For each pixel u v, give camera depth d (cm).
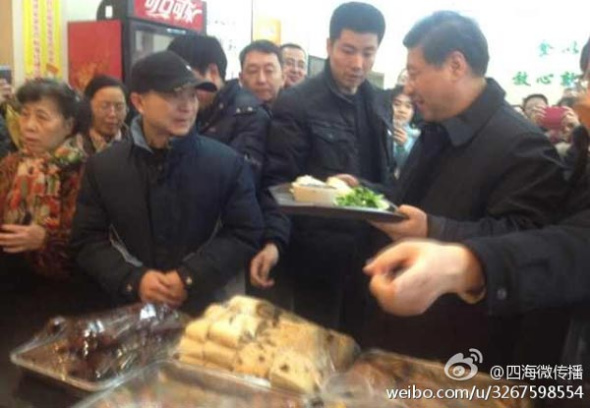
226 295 154
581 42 501
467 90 116
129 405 83
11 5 317
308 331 96
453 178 115
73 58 347
